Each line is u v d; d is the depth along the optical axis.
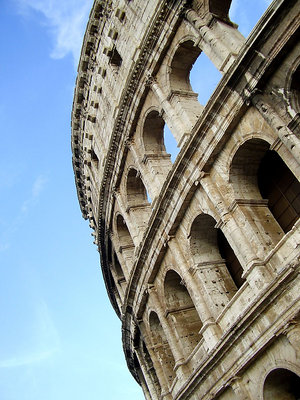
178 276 32.41
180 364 29.34
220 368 23.83
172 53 31.72
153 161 35.19
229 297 26.61
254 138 23.22
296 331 19.19
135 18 37.44
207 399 25.09
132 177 40.19
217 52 26.08
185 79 32.69
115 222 45.41
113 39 41.59
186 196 27.84
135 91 36.06
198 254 28.41
